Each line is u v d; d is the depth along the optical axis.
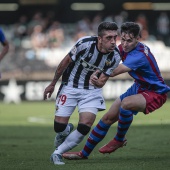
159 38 72.69
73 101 20.02
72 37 69.81
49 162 20.48
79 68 19.84
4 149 25.42
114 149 21.02
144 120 41.00
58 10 78.00
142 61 19.98
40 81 61.72
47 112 49.19
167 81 61.03
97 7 78.06
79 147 25.98
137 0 78.19
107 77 19.53
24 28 70.69
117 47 19.89
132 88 21.03
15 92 61.84
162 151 23.75
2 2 78.25
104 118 20.58
